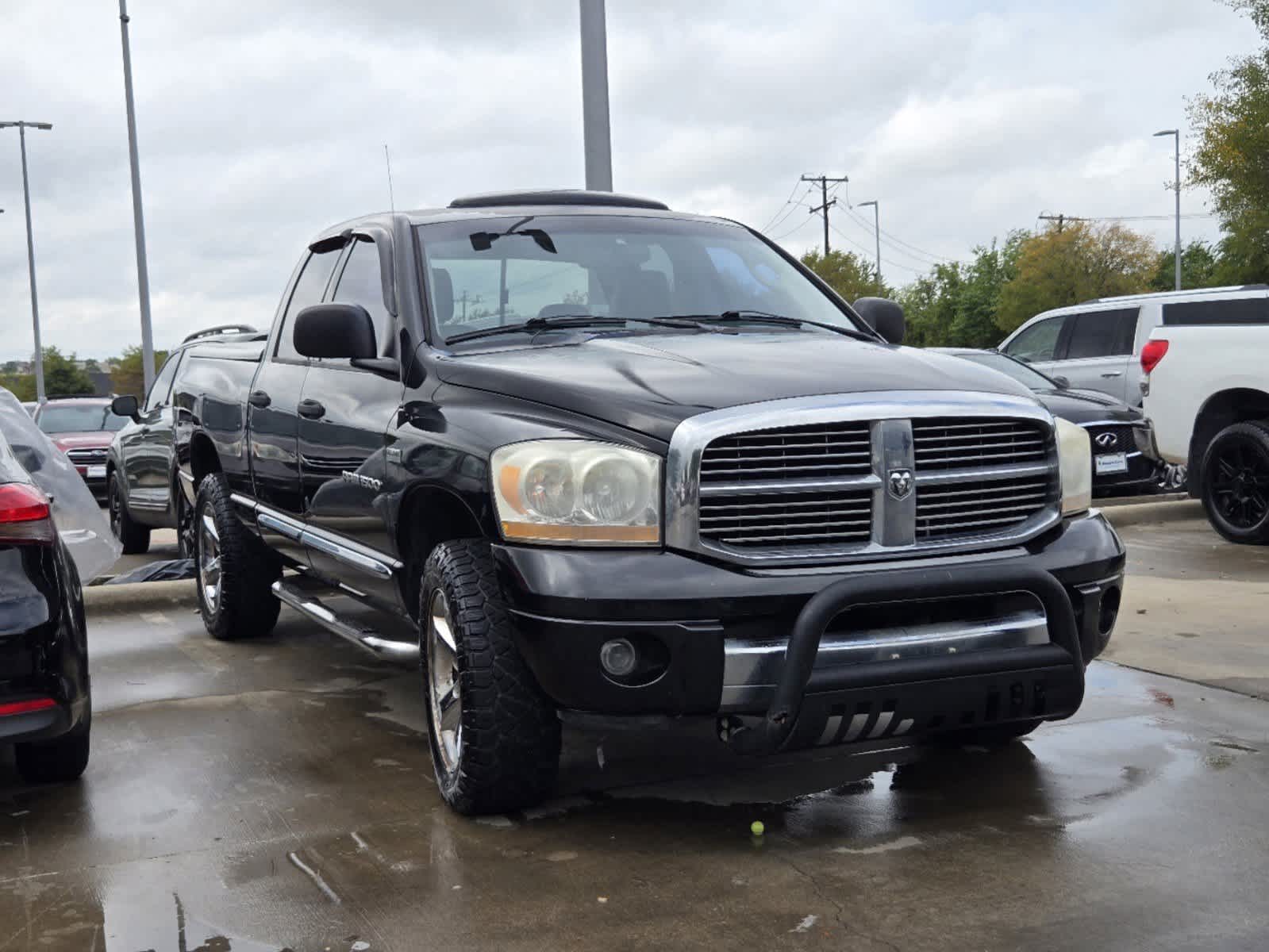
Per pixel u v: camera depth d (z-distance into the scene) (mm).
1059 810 3791
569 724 3580
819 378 3709
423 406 4219
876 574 3480
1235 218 35656
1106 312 13883
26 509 3775
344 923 3156
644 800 3979
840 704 3387
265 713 5207
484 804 3793
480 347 4379
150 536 11828
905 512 3588
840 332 4746
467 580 3756
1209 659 5598
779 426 3492
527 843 3650
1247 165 34250
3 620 3707
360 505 4648
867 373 3797
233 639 6684
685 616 3373
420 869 3480
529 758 3707
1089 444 4082
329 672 5934
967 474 3689
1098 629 3863
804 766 4293
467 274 4691
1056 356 14375
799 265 5383
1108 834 3584
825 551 3523
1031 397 3910
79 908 3291
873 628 3520
